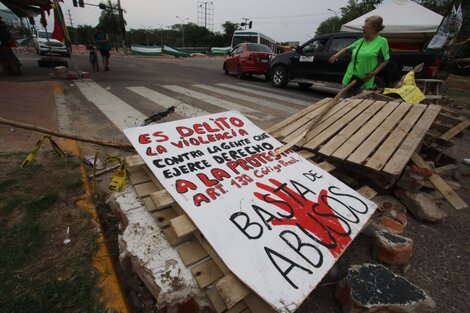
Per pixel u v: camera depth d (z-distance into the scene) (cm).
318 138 291
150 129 228
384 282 163
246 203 183
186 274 145
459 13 831
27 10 1097
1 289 153
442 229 251
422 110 322
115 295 156
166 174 193
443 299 182
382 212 246
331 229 181
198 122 255
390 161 243
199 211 167
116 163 318
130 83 893
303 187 214
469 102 932
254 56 1145
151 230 170
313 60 881
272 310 134
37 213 213
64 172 275
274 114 593
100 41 1137
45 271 166
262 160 238
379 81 749
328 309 170
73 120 461
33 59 1552
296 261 153
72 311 145
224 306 136
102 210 242
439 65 686
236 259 144
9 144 333
